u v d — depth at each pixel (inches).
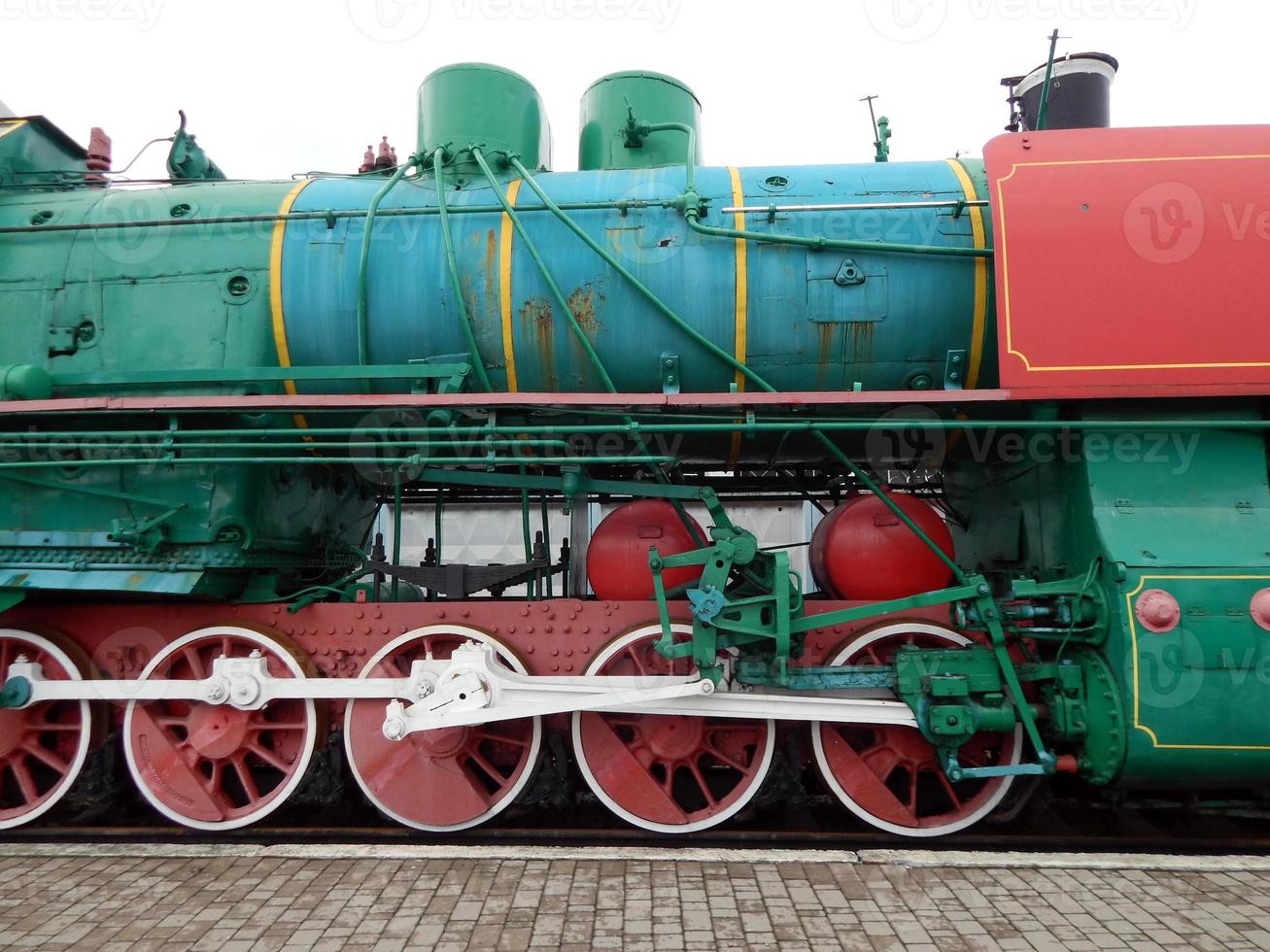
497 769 182.4
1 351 173.3
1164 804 156.0
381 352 171.6
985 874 136.6
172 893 131.4
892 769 167.5
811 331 166.1
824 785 169.3
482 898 128.6
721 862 141.7
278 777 185.3
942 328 164.9
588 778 164.2
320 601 176.1
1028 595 151.2
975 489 207.9
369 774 165.2
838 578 174.7
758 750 165.8
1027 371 144.8
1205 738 138.7
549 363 171.3
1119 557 141.6
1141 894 129.4
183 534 160.6
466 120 192.7
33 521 165.2
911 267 165.0
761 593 170.1
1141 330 144.4
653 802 163.8
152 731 166.7
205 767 175.0
